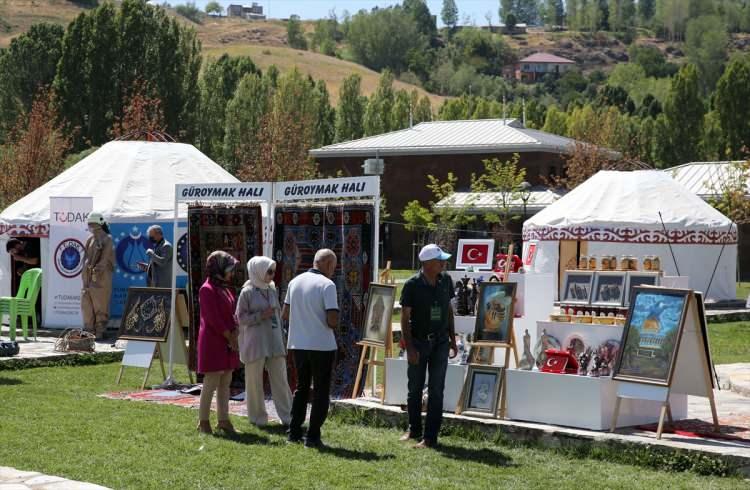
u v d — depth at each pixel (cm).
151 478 886
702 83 19475
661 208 2983
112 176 2161
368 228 1327
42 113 5038
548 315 1228
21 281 1912
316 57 18612
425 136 6059
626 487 866
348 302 1346
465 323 1205
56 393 1360
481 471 923
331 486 862
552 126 8388
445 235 4566
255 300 1145
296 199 1372
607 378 1048
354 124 7831
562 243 3034
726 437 1017
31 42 7862
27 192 4778
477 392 1112
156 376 1557
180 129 6631
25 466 923
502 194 4562
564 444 1011
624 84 18688
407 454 996
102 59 6462
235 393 1409
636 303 1029
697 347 1038
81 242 2025
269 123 5494
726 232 3033
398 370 1195
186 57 6725
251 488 856
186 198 1462
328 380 1039
